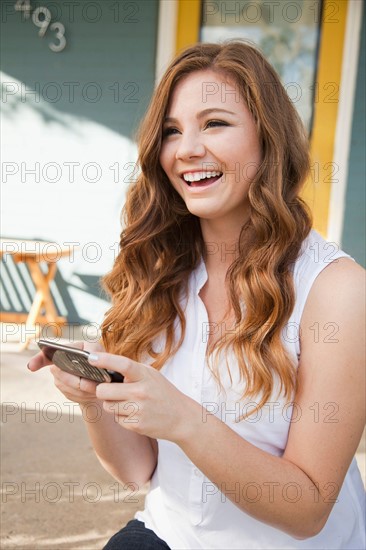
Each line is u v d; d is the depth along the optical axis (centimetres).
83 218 484
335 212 440
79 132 474
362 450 291
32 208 489
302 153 131
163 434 104
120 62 457
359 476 132
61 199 485
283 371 117
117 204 477
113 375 104
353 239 442
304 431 115
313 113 437
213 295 138
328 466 114
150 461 149
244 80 123
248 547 124
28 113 479
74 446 289
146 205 147
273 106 125
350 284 115
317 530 116
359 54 425
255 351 118
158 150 134
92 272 486
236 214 133
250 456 108
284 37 434
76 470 267
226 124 124
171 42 446
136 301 140
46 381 372
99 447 143
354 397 114
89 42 459
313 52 432
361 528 128
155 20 446
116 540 133
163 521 133
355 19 422
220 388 124
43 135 480
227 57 124
